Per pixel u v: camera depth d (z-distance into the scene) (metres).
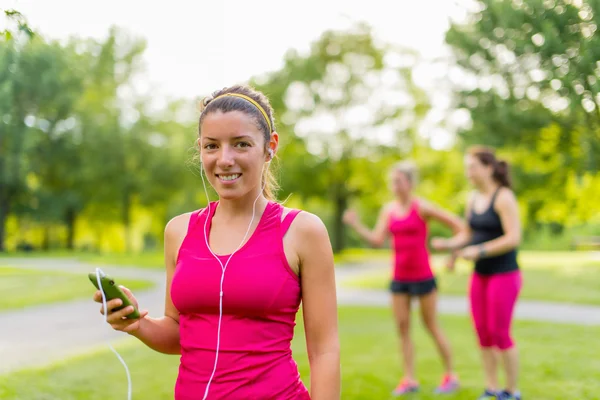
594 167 8.56
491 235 4.56
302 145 28.39
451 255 4.96
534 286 12.52
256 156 1.84
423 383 5.18
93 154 29.38
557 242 28.23
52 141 27.05
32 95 12.48
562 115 8.27
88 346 6.91
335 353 1.84
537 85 7.89
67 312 9.62
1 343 7.10
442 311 9.97
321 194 29.16
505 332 4.42
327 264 1.85
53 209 30.69
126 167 30.64
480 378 5.37
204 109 1.89
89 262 21.19
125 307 1.80
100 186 31.38
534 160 11.84
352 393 4.81
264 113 1.91
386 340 7.28
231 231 1.85
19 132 18.16
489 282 4.50
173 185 30.64
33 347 6.86
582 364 5.72
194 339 1.79
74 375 5.38
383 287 14.14
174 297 1.84
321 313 1.84
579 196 14.48
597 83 6.00
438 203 28.59
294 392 1.79
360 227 5.57
